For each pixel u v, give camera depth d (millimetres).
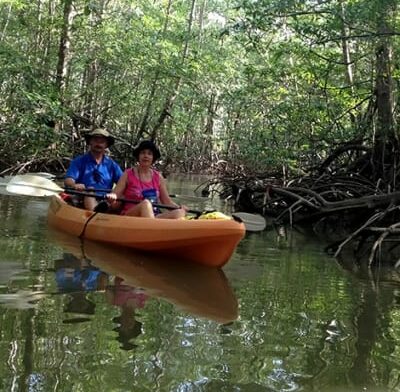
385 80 9633
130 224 5516
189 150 25531
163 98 19844
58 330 2971
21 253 4957
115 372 2492
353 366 2746
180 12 22578
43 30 16297
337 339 3146
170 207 5836
